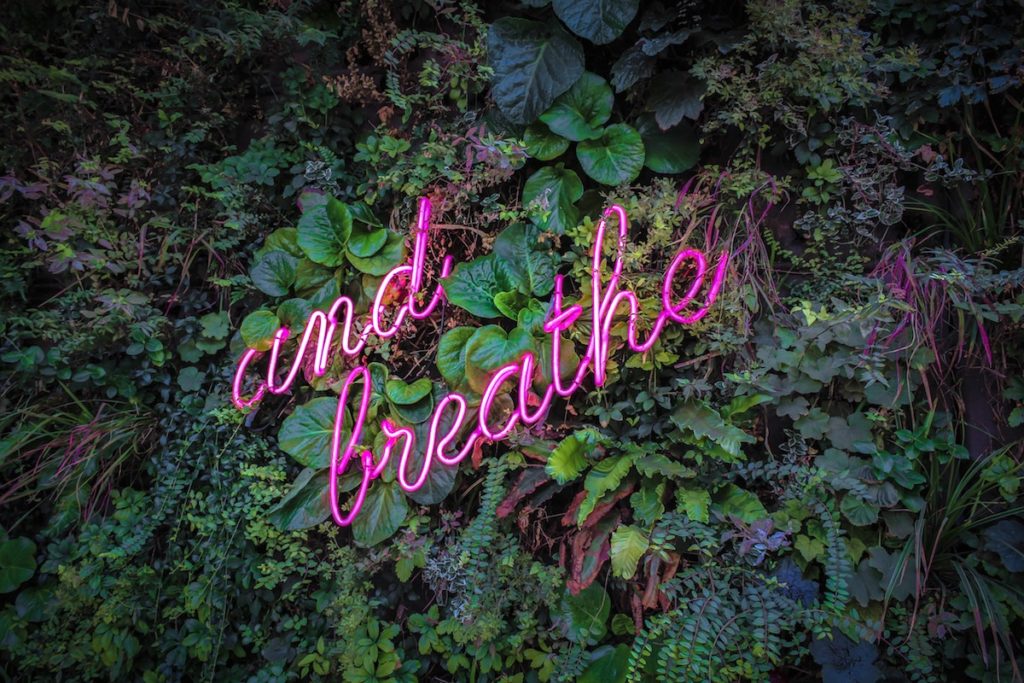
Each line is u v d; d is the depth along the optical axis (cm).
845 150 244
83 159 268
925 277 231
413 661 250
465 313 267
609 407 248
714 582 220
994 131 243
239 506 252
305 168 272
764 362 233
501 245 259
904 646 219
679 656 211
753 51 233
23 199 278
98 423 261
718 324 237
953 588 226
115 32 275
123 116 281
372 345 259
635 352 245
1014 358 237
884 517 227
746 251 243
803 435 233
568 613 241
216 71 275
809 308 232
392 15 272
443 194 256
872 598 221
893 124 243
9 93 270
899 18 240
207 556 252
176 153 275
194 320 268
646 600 225
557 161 267
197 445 264
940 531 223
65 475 255
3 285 268
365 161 273
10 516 266
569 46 250
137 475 272
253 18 263
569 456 235
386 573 263
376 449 255
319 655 246
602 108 251
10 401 267
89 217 262
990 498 233
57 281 284
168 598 257
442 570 246
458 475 260
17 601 256
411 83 270
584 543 238
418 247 248
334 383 258
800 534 229
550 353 248
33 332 261
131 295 260
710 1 249
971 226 244
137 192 262
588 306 245
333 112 277
